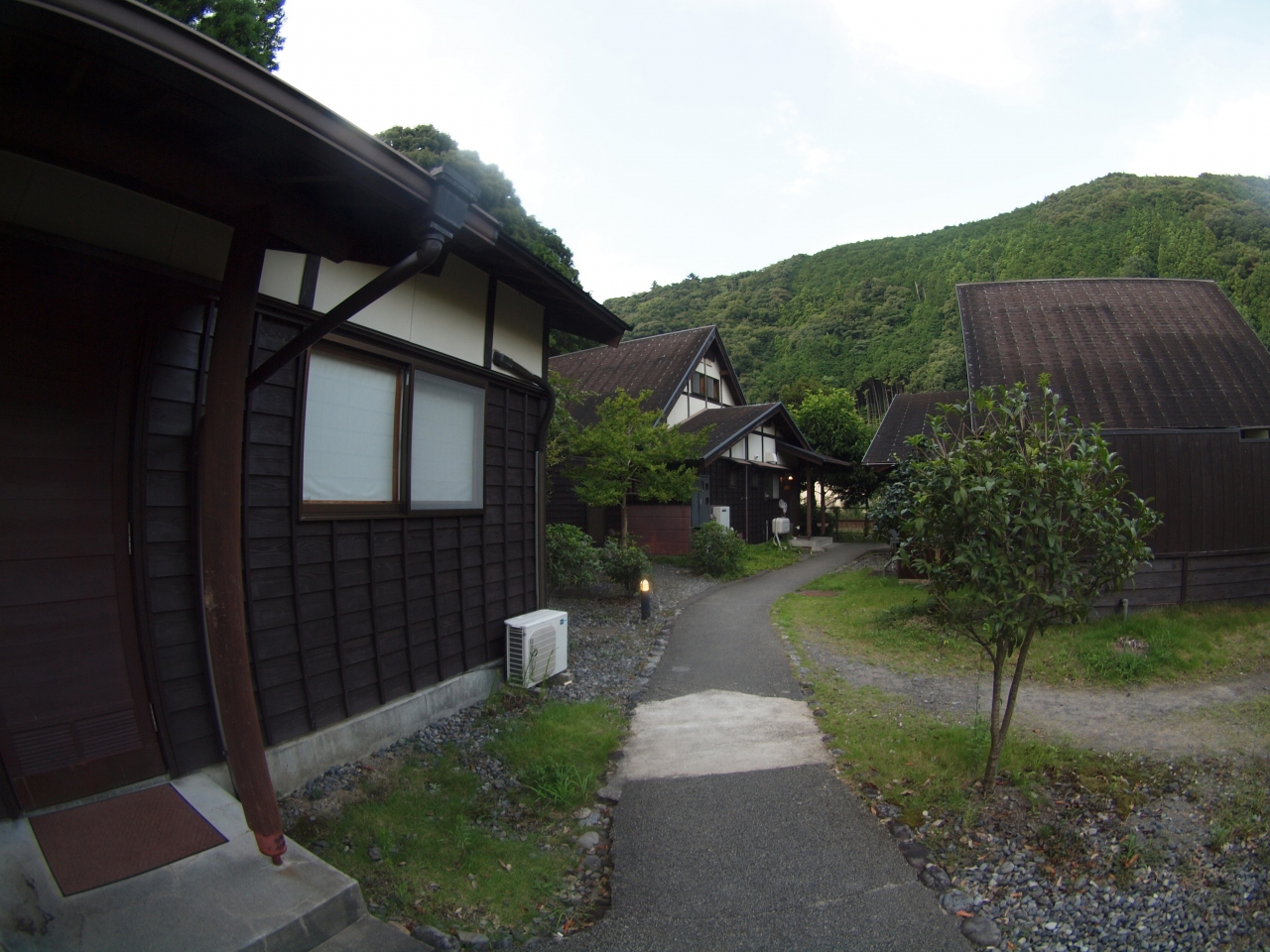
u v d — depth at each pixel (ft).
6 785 8.66
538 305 22.12
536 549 21.91
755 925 9.19
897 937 8.90
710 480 53.98
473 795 12.87
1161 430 26.27
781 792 13.17
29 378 9.11
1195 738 15.38
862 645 24.73
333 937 8.20
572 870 10.80
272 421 12.16
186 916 7.75
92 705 9.56
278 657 12.11
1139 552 12.05
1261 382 28.81
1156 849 10.84
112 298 9.97
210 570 8.48
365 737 13.91
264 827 8.61
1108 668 20.11
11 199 8.59
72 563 9.49
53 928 7.32
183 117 7.63
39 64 6.68
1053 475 12.14
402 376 15.47
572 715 17.11
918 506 13.46
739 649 24.91
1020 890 9.92
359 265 14.14
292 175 8.66
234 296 8.71
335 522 13.35
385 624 14.73
